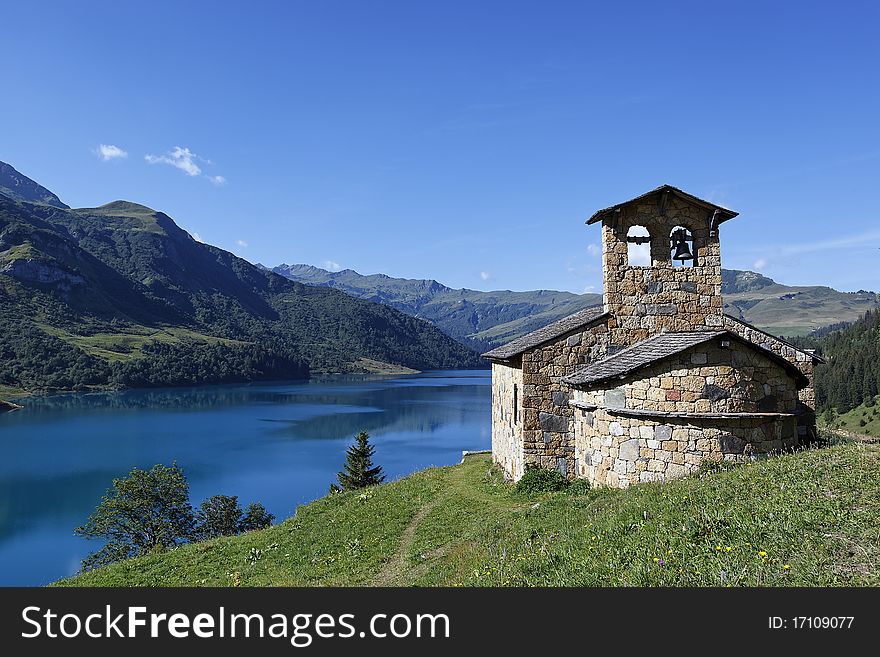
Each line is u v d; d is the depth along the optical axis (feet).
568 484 62.75
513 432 71.82
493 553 39.45
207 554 60.64
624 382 52.60
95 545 164.25
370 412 440.04
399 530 58.18
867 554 25.79
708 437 48.62
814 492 33.83
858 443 50.16
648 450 50.70
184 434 338.54
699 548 29.68
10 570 145.79
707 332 54.75
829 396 425.28
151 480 153.38
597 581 28.53
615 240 66.08
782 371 52.31
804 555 26.73
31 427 364.99
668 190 65.26
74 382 583.58
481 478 79.82
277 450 288.51
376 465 242.99
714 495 37.17
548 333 69.92
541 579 30.99
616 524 36.78
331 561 51.55
